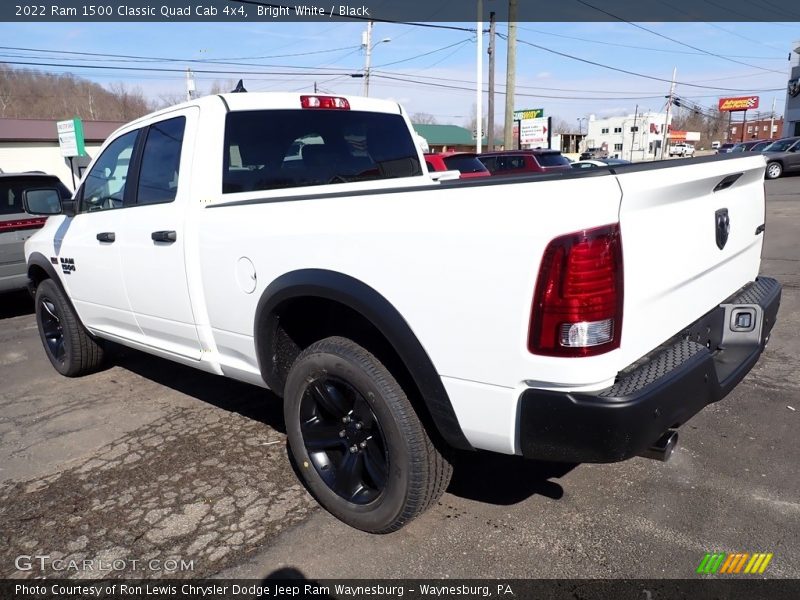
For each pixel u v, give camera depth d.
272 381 3.18
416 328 2.39
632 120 79.25
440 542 2.75
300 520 2.95
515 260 2.10
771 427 3.66
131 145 4.02
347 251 2.57
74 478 3.45
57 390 4.93
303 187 3.78
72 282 4.61
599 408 2.05
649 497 3.01
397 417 2.54
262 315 2.99
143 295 3.84
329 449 2.96
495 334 2.18
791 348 5.00
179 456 3.65
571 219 2.02
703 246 2.69
